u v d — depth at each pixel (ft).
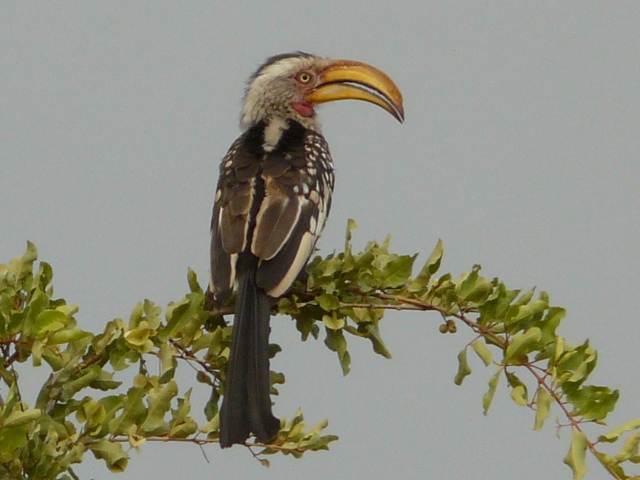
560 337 31.63
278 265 34.71
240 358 32.27
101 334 30.35
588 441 30.42
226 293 34.27
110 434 28.45
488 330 32.55
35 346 28.14
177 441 29.89
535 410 30.96
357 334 34.55
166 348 30.45
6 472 26.25
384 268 33.60
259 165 38.24
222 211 36.76
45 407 28.43
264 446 31.45
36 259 31.17
